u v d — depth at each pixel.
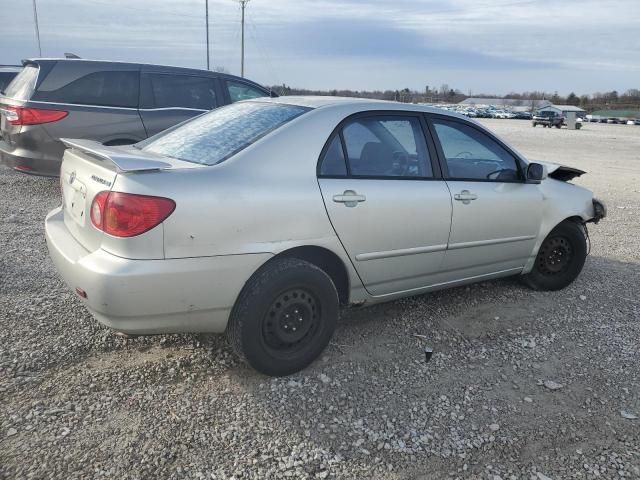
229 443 2.73
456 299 4.71
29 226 6.21
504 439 2.89
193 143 3.55
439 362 3.64
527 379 3.49
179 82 8.04
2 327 3.70
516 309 4.57
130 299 2.77
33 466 2.49
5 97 7.52
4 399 2.95
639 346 4.01
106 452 2.61
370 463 2.66
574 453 2.81
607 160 20.33
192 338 3.71
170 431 2.79
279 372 3.29
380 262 3.65
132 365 3.36
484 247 4.27
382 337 3.95
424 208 3.77
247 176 3.09
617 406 3.24
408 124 3.92
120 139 7.52
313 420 2.95
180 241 2.84
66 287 4.45
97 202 2.88
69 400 2.98
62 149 7.21
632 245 6.88
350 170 3.51
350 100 3.80
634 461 2.77
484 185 4.23
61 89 7.20
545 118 53.03
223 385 3.21
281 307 3.21
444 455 2.74
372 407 3.10
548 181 4.83
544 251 4.87
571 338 4.09
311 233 3.25
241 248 3.01
